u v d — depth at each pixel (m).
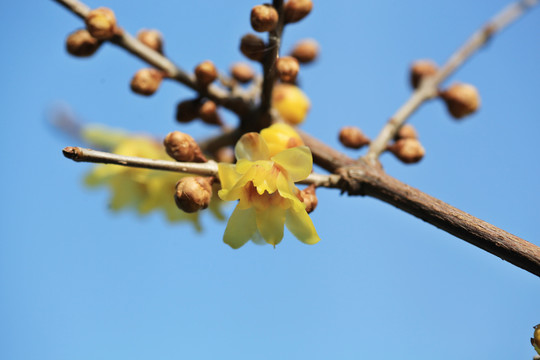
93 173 0.38
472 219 0.31
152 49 0.35
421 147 0.36
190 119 0.36
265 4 0.32
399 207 0.33
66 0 0.34
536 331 0.31
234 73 0.38
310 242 0.31
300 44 0.38
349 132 0.36
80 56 0.35
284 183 0.31
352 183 0.33
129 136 0.37
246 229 0.31
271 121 0.36
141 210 0.38
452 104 0.37
